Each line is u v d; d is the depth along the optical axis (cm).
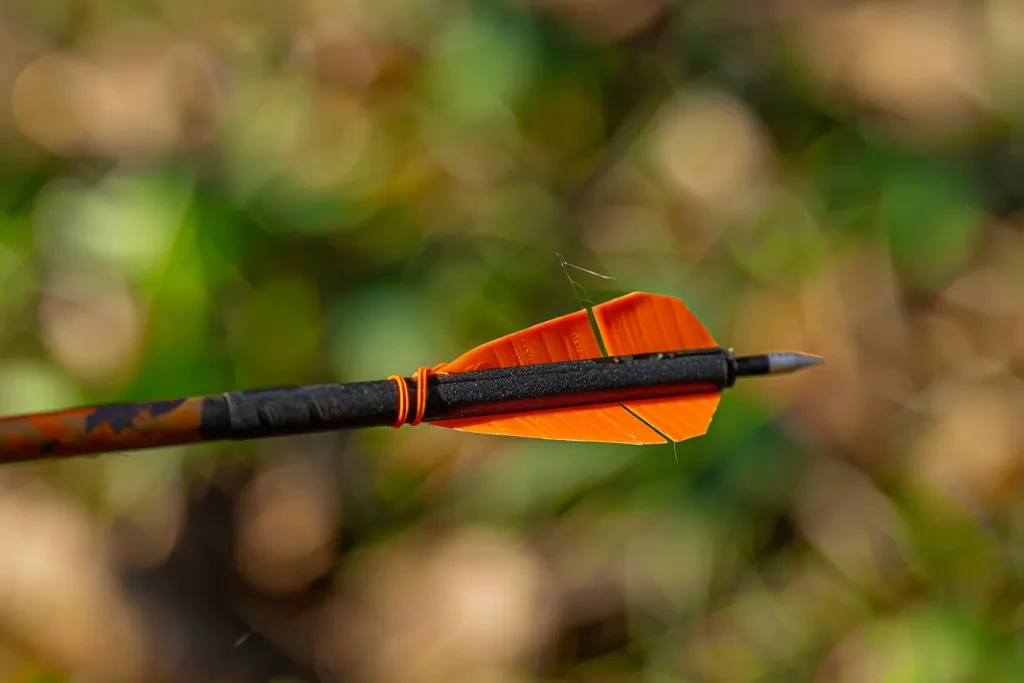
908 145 110
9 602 88
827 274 101
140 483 91
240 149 102
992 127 112
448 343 93
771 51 114
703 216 104
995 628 89
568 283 99
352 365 92
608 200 105
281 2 112
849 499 92
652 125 109
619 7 113
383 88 107
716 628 89
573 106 108
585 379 69
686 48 114
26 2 111
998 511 92
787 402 95
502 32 109
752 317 98
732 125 108
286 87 106
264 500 92
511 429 69
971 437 94
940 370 98
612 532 90
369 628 89
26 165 102
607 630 89
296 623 90
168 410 66
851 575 90
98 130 104
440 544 91
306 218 98
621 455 92
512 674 88
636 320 71
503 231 100
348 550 91
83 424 65
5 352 92
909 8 118
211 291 93
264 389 67
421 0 111
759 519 91
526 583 89
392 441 93
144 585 89
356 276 97
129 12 112
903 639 89
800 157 109
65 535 89
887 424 95
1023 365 98
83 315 93
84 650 88
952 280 103
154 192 97
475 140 105
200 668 88
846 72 114
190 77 107
